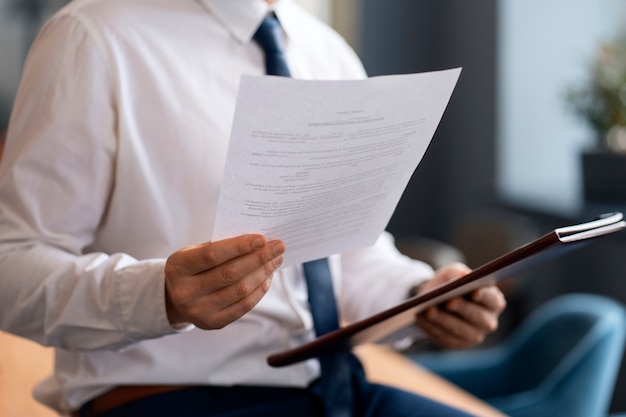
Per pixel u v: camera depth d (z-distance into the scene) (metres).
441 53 5.49
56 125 1.27
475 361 3.04
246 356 1.40
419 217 5.56
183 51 1.38
